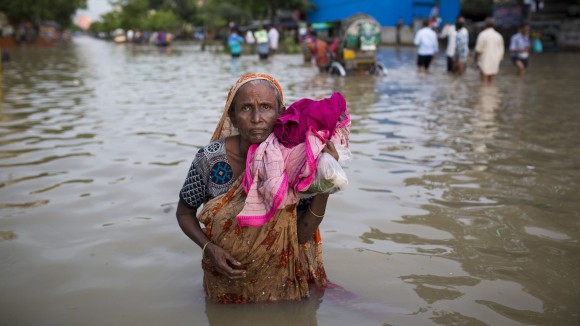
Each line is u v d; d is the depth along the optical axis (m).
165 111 8.50
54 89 11.87
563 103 8.90
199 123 7.37
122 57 26.64
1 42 40.06
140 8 70.31
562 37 26.12
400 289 2.78
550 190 4.33
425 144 5.95
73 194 4.30
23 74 16.19
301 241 2.58
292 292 2.64
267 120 2.38
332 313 2.55
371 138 6.29
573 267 3.01
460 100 9.45
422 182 4.57
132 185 4.54
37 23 48.09
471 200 4.12
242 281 2.59
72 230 3.59
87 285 2.86
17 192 4.34
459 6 32.75
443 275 2.94
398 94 10.39
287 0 35.56
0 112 8.45
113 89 11.84
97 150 5.75
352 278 2.91
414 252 3.23
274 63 20.00
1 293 2.77
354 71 14.58
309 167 2.28
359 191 4.36
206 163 2.48
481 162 5.18
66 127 7.11
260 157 2.35
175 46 42.16
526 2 28.25
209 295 2.70
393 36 32.41
